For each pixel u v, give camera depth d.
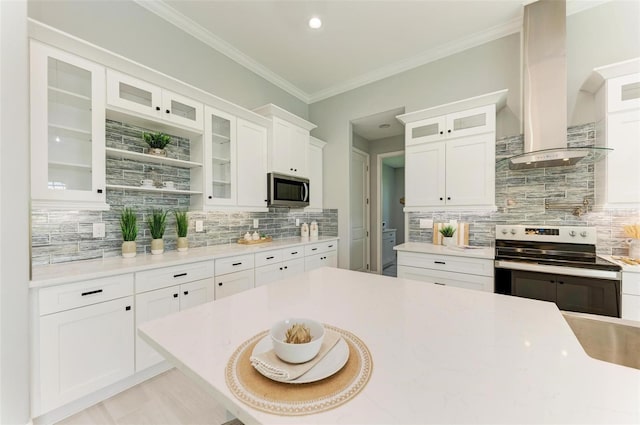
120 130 2.13
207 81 2.82
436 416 0.46
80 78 1.80
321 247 3.56
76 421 1.48
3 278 1.26
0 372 1.25
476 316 0.91
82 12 1.96
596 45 2.29
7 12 1.29
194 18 2.54
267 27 2.67
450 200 2.72
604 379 0.55
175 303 1.97
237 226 3.10
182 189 2.54
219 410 1.57
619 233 2.17
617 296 1.75
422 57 3.14
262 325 0.85
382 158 5.04
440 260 2.47
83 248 1.93
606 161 2.02
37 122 1.54
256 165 2.97
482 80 2.82
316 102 4.15
